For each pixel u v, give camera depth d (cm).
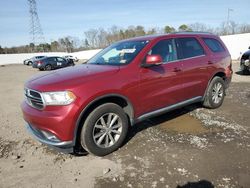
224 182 309
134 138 443
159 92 442
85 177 333
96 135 373
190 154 379
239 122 509
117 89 378
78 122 348
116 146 395
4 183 327
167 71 451
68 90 341
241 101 678
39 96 356
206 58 544
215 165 347
